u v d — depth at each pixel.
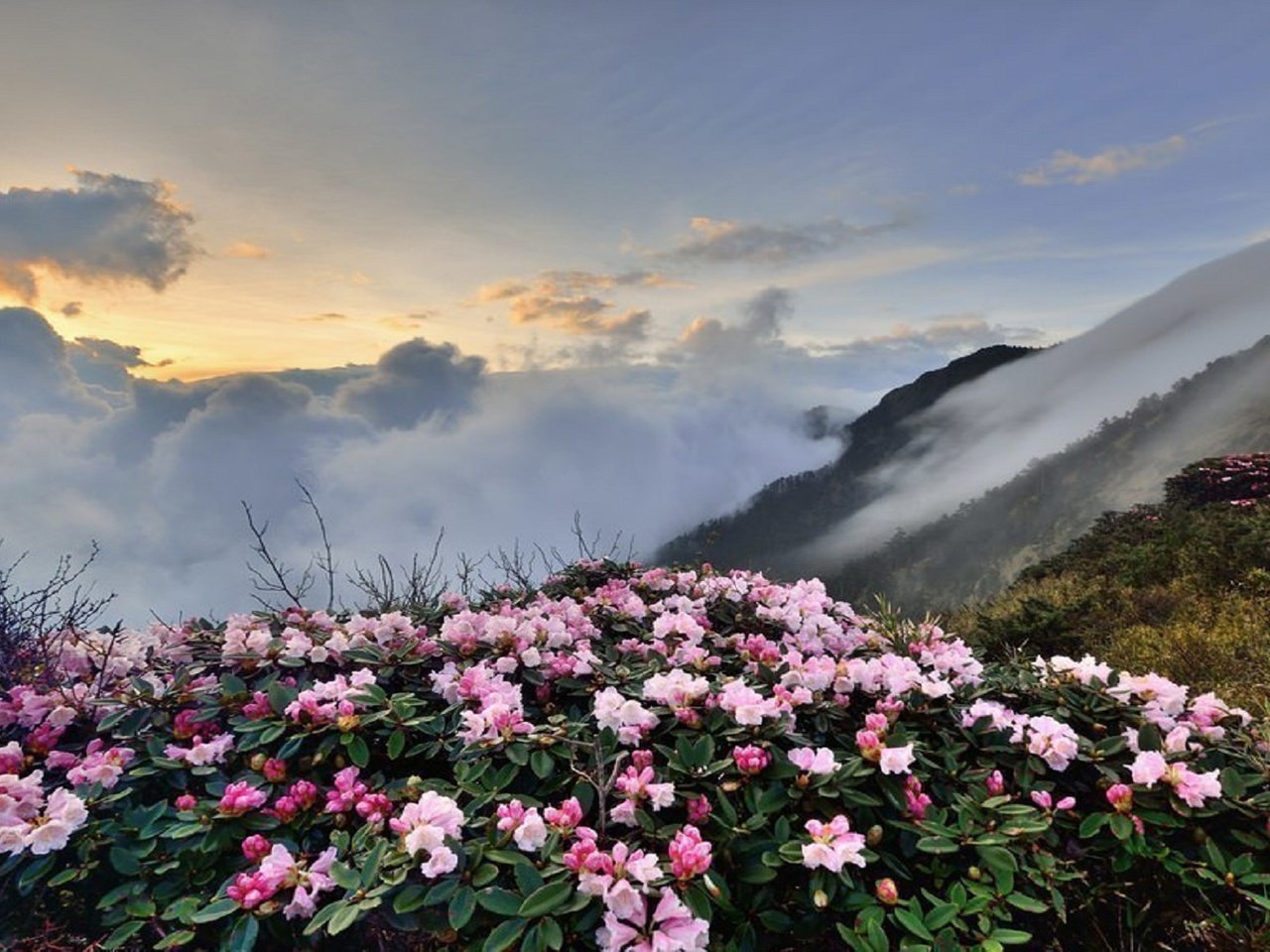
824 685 3.68
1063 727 3.23
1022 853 2.79
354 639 4.08
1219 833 2.94
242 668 3.95
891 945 2.55
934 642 4.72
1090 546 13.94
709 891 2.38
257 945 2.72
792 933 2.52
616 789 2.87
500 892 2.33
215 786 3.03
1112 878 2.92
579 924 2.25
